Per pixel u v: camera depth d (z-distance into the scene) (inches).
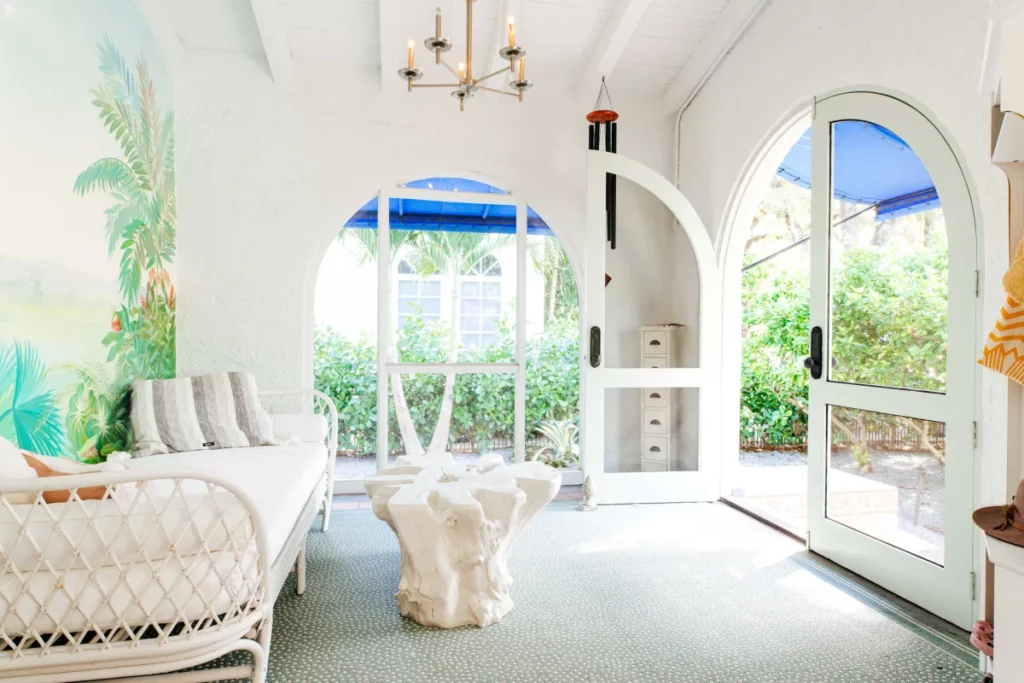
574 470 174.4
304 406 156.0
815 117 120.6
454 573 90.4
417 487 95.3
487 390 173.0
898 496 101.3
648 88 176.7
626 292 169.8
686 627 89.7
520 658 80.7
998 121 74.0
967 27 87.7
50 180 90.7
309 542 127.1
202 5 137.6
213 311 151.9
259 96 154.5
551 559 116.7
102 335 108.7
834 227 116.4
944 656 81.8
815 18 120.7
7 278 80.4
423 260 168.6
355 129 160.1
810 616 93.4
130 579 54.2
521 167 169.9
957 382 89.8
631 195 171.2
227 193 152.6
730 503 156.0
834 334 116.8
